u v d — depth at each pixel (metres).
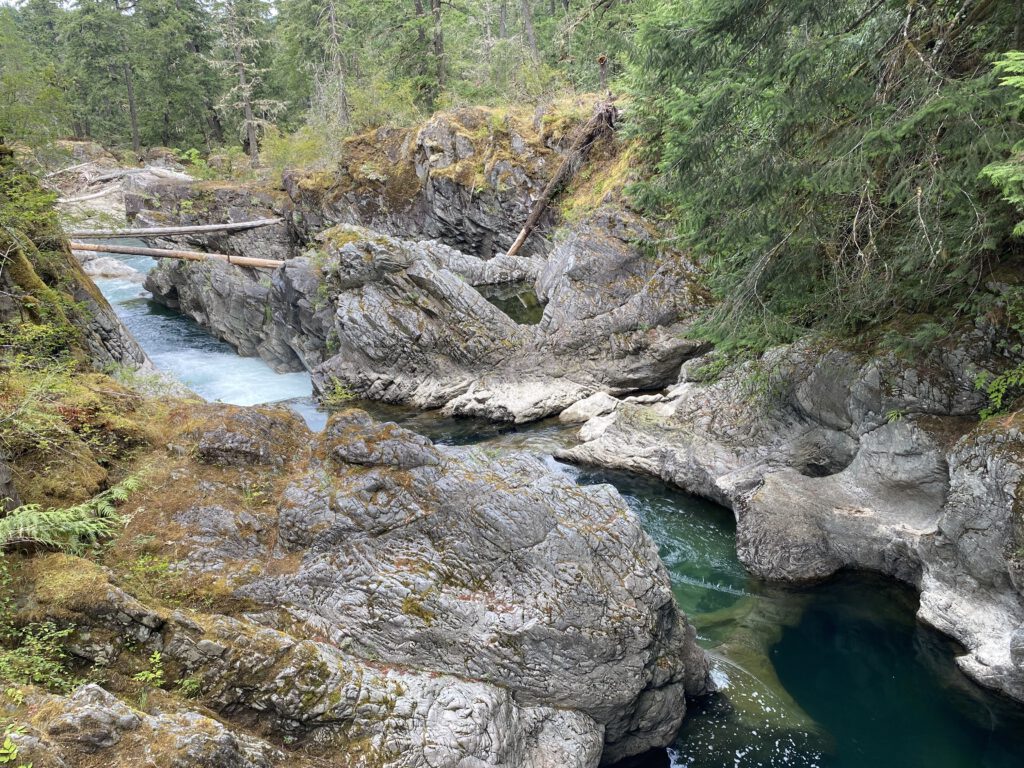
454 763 6.16
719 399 14.96
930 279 10.30
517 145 27.78
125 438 8.44
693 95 10.83
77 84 47.91
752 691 9.07
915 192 9.18
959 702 8.89
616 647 7.53
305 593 7.25
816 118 10.18
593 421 16.88
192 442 8.50
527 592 7.52
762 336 11.92
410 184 30.44
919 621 10.19
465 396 18.73
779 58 9.55
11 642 5.62
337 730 6.23
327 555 7.52
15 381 8.48
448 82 35.81
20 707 4.83
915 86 8.86
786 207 10.52
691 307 18.48
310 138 34.50
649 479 14.80
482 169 28.23
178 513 7.56
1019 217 9.12
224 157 43.22
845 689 9.17
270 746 5.86
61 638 5.71
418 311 19.66
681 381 17.84
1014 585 8.94
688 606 10.96
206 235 32.25
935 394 10.70
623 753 8.02
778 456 13.23
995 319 10.27
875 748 8.22
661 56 10.64
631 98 21.83
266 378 23.94
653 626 7.81
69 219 16.69
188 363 25.22
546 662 7.33
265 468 8.38
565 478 8.68
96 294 15.73
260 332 25.34
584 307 19.11
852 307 11.47
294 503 7.78
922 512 10.81
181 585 6.91
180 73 48.22
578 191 26.25
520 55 32.53
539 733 7.13
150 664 5.87
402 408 19.39
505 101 31.66
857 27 9.91
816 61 9.13
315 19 39.75
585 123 26.95
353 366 20.12
